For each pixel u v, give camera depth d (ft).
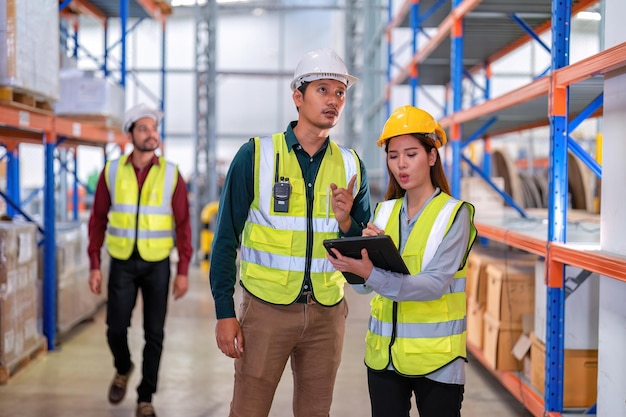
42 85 13.89
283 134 7.82
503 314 13.76
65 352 16.97
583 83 10.54
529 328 13.64
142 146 12.32
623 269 7.98
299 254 7.57
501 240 13.79
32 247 15.64
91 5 26.25
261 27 53.31
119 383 12.57
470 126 19.34
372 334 7.36
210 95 36.45
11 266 14.34
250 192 7.60
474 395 13.99
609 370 9.07
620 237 8.86
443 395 6.93
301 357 7.97
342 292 7.99
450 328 6.96
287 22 53.11
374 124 44.50
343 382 15.01
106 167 12.59
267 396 7.84
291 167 7.63
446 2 23.63
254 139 7.71
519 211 18.33
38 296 17.28
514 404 13.46
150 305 12.23
